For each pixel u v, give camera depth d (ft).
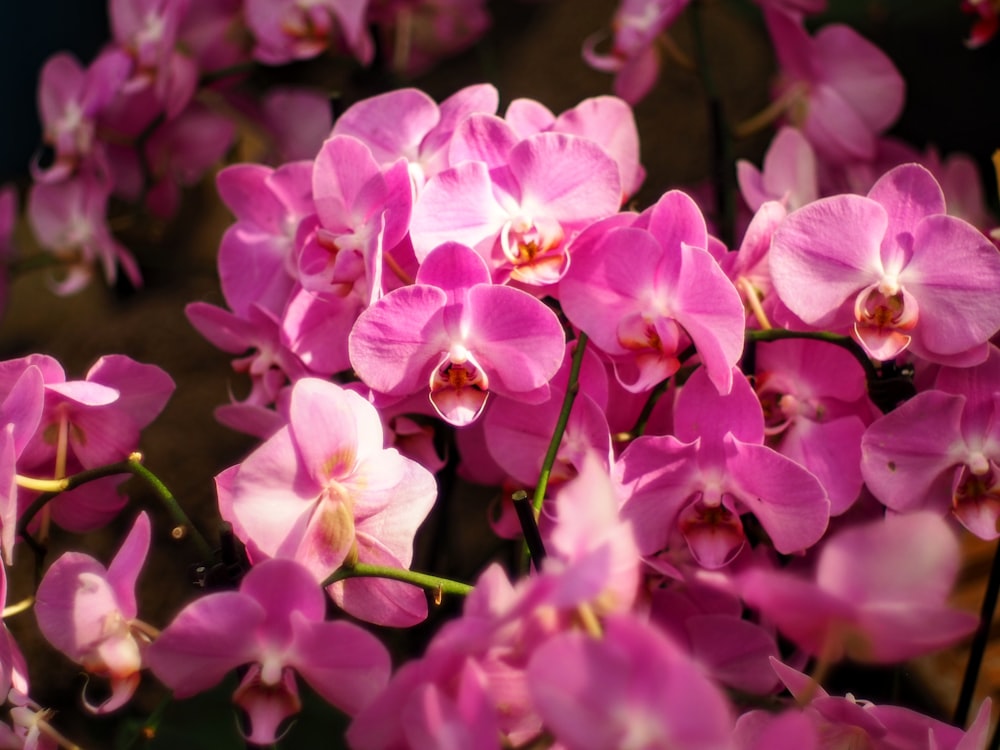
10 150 5.51
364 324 2.39
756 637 2.45
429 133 2.60
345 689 2.29
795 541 2.41
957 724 2.64
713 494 2.43
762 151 4.43
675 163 4.42
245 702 2.30
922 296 2.47
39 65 5.55
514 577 3.00
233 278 2.72
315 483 2.31
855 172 3.26
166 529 3.43
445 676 2.17
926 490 2.49
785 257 2.46
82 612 2.36
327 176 2.48
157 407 2.60
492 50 4.85
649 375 2.43
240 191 2.72
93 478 2.43
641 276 2.44
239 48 3.36
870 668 2.99
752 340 2.48
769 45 4.64
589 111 2.60
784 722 2.10
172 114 3.28
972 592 3.11
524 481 2.52
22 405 2.38
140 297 4.17
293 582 2.23
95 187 3.38
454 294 2.40
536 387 2.42
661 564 2.42
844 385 2.56
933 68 4.58
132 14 3.30
